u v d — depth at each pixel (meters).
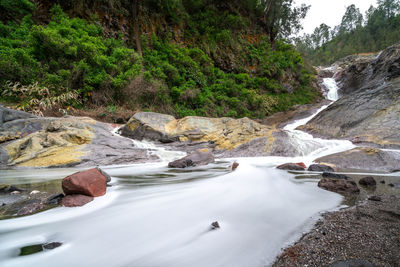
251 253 1.60
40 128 8.05
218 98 18.06
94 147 7.60
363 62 29.34
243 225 2.12
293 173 4.95
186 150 8.98
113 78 12.51
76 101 11.62
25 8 13.65
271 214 2.41
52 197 2.96
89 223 2.22
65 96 10.88
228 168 6.10
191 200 2.96
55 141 7.32
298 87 28.31
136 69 13.41
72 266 1.48
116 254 1.63
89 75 12.03
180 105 15.95
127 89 12.81
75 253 1.66
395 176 4.67
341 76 33.72
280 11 29.81
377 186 3.72
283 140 9.07
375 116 9.83
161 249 1.69
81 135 7.92
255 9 28.86
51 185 4.11
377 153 6.21
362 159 6.06
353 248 1.60
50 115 10.42
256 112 19.98
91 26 14.03
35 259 1.58
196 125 10.38
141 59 14.84
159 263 1.50
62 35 12.08
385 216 2.23
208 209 2.59
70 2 15.21
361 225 2.02
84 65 11.34
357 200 2.87
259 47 27.08
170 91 15.66
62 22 13.09
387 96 10.53
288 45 30.69
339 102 13.34
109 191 3.45
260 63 25.22
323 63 68.44
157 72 15.39
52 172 5.62
